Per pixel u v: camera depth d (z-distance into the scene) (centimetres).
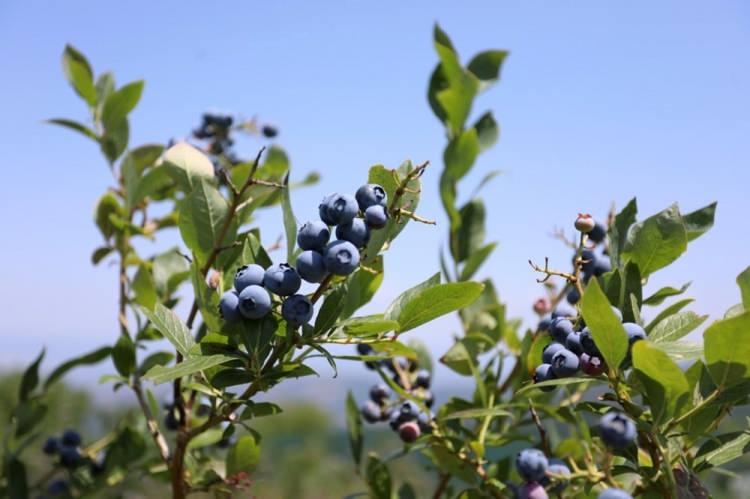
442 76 81
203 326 63
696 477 47
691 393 48
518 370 68
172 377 45
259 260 52
